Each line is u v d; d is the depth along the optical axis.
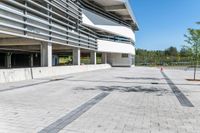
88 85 14.55
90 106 8.22
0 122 6.16
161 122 6.27
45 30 20.44
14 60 42.28
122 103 8.79
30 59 42.78
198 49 19.25
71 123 6.12
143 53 88.25
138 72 30.00
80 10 30.22
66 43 25.58
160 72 30.61
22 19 17.06
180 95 10.80
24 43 22.53
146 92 11.70
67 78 19.34
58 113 7.17
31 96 10.20
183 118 6.70
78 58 30.38
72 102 8.92
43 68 20.02
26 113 7.13
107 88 13.15
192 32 19.20
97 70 35.03
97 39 40.00
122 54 53.53
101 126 5.87
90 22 35.50
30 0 17.62
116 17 47.12
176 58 63.06
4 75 14.88
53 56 48.00
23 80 16.83
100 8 40.28
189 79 19.12
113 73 27.17
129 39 53.00
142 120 6.44
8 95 10.38
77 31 29.27
